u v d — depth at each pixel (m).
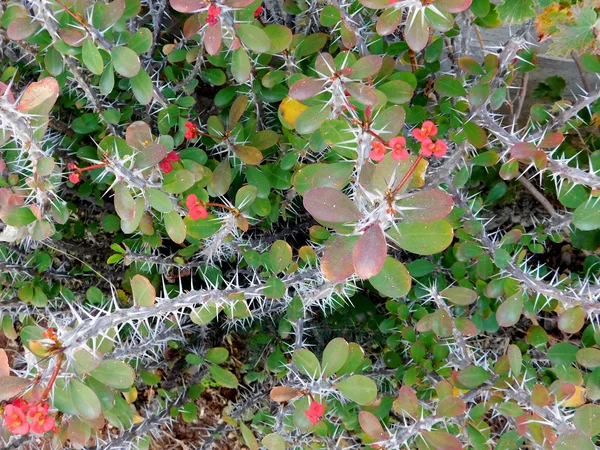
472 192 0.53
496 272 0.40
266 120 0.48
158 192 0.31
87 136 0.51
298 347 0.39
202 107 0.55
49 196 0.36
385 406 0.40
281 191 0.47
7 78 0.43
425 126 0.22
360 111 0.34
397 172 0.23
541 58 0.49
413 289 0.43
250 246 0.43
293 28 0.50
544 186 0.49
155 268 0.49
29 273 0.43
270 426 0.46
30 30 0.32
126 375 0.29
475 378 0.33
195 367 0.53
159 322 0.40
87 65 0.31
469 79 0.46
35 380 0.25
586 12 0.31
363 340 0.50
